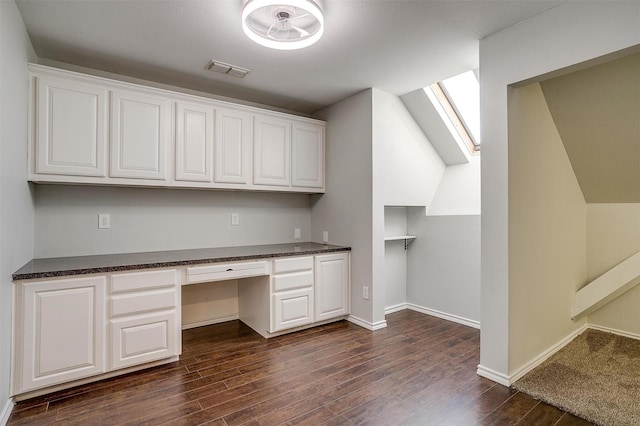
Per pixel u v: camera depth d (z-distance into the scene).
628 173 2.85
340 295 3.54
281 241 3.93
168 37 2.37
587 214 3.38
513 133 2.29
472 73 3.37
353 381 2.34
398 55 2.64
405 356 2.75
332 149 3.82
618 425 1.85
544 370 2.49
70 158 2.45
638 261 2.95
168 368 2.53
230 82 3.18
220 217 3.52
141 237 3.08
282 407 2.03
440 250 3.81
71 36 2.35
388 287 4.01
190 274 2.67
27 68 2.28
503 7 2.02
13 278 1.99
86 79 2.50
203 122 3.02
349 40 2.41
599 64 2.10
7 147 1.86
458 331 3.35
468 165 3.86
